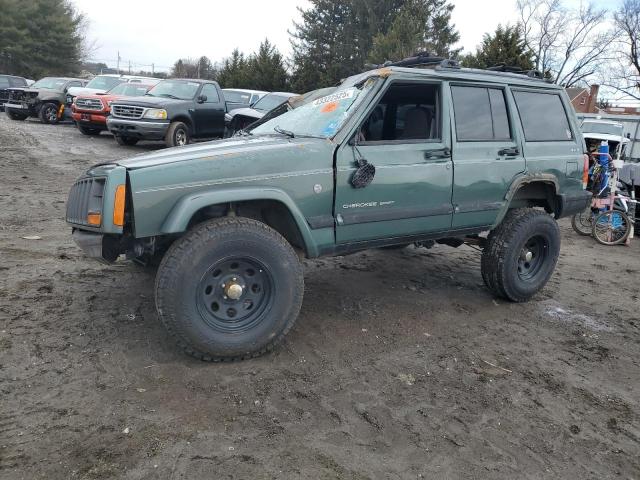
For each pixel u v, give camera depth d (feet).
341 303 16.06
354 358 12.61
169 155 11.94
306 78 133.18
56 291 14.75
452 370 12.45
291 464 8.73
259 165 11.78
